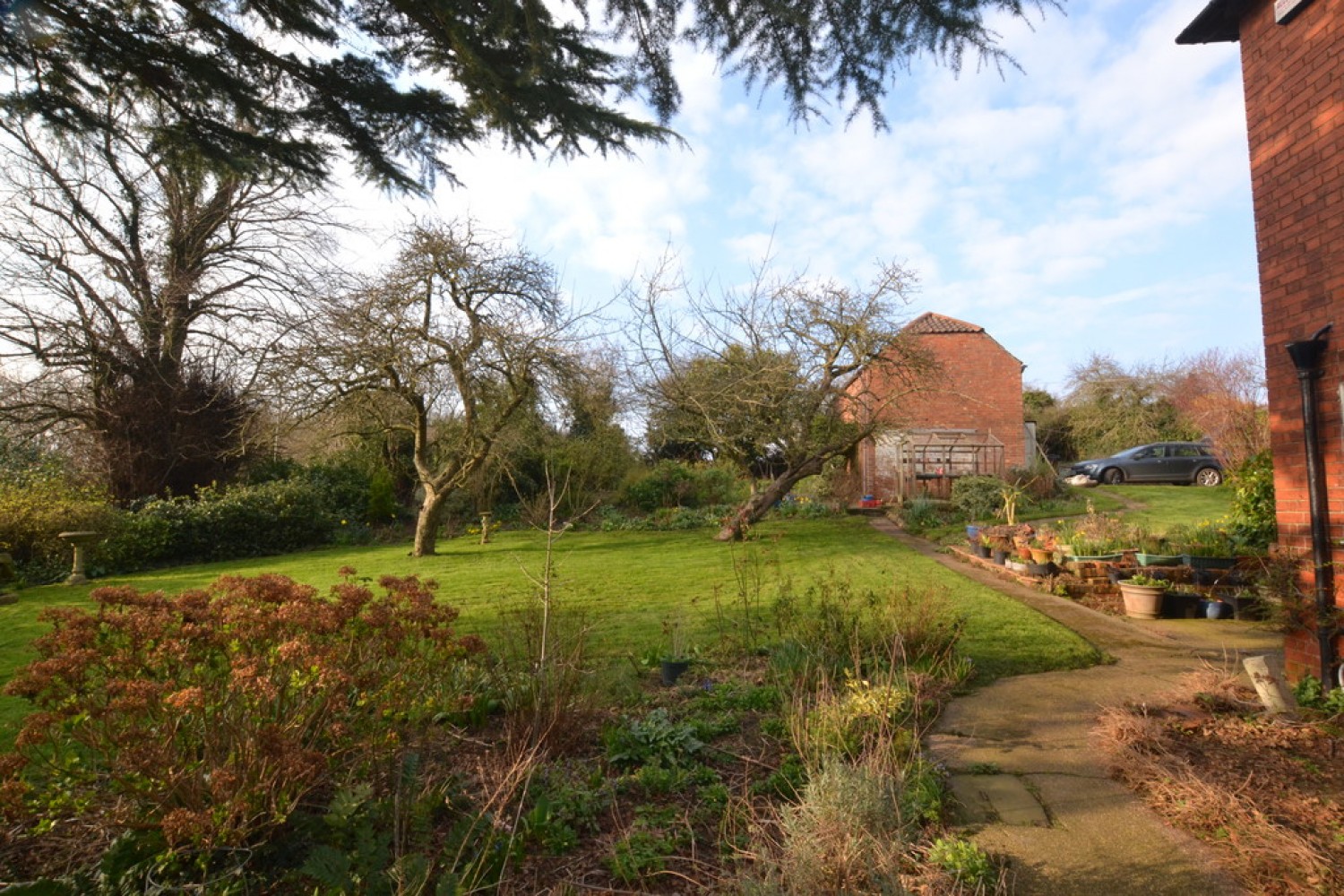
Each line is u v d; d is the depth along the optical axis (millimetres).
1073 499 20234
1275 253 4938
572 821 3266
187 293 16688
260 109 4410
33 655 6840
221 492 18281
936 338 25141
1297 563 4805
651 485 22906
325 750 3102
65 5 3639
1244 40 5180
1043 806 3484
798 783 3576
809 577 10617
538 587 6715
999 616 7629
